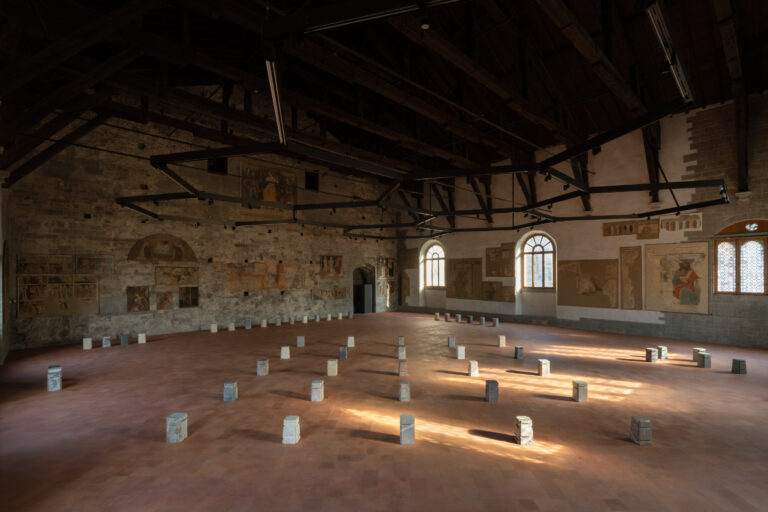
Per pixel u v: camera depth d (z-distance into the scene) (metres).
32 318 16.20
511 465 6.16
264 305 23.56
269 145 8.21
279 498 5.25
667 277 18.14
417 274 30.66
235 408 8.84
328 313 26.78
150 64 14.55
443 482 5.64
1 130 10.13
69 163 17.20
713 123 16.75
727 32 10.88
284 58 15.02
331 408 8.84
